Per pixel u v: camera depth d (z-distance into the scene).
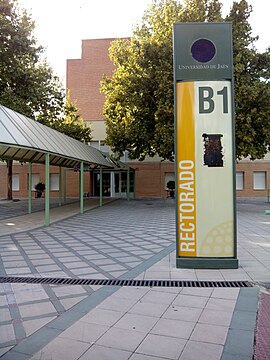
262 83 17.78
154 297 4.80
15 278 5.92
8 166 27.23
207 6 19.45
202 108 6.16
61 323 3.93
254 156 18.33
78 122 29.67
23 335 3.63
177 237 6.30
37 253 8.08
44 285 5.47
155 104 19.42
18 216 16.59
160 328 3.78
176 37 6.22
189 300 4.66
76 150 17.20
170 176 32.47
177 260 6.30
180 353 3.23
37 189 31.97
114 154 28.83
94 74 35.44
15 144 10.56
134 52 20.48
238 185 31.98
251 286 5.25
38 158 17.28
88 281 5.68
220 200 6.18
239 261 6.85
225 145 6.14
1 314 4.23
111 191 33.31
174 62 6.21
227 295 4.86
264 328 3.75
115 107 22.09
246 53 18.34
